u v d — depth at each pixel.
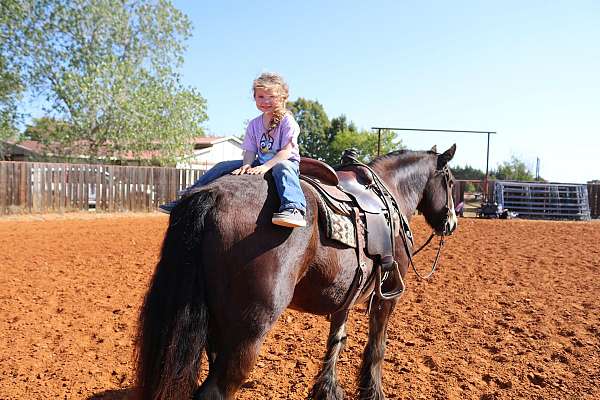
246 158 3.78
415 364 5.66
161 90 28.02
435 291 9.07
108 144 28.14
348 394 5.01
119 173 23.42
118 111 26.69
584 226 21.30
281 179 3.28
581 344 6.30
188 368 2.81
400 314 7.68
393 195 4.88
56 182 21.89
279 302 3.13
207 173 3.75
